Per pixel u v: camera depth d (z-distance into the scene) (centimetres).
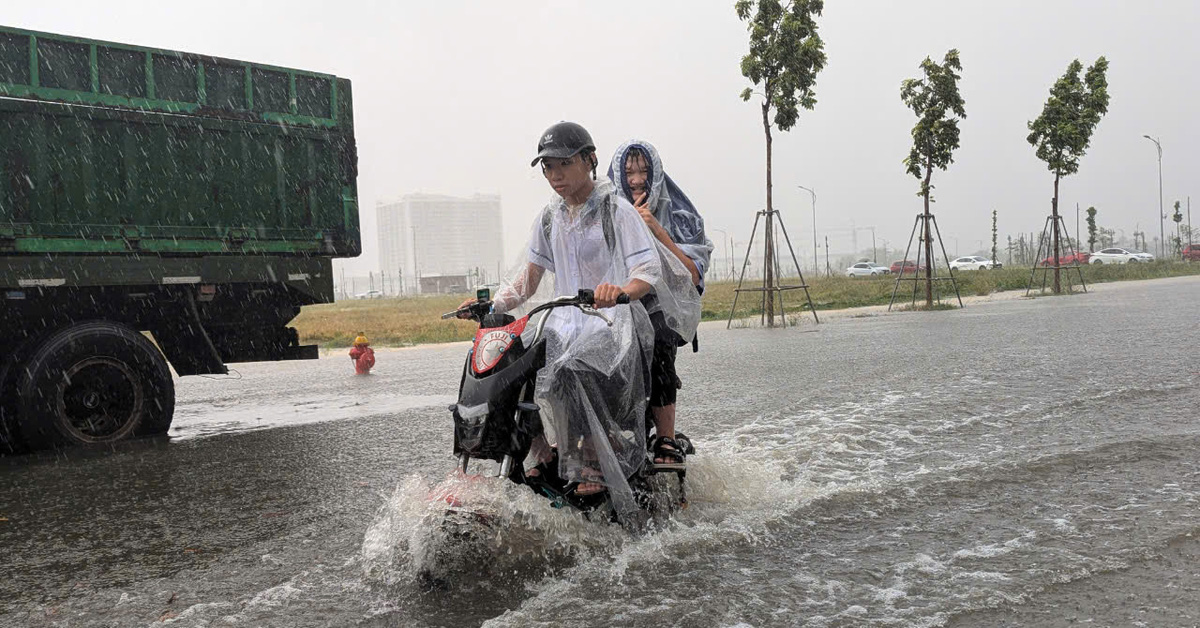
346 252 930
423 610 329
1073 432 604
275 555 410
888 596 327
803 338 1595
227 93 847
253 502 520
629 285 402
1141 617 300
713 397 865
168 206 802
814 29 2050
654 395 453
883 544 388
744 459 555
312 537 438
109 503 532
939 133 2544
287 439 746
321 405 988
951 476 498
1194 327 1366
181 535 453
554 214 434
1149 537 380
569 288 430
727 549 386
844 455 568
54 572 399
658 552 382
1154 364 934
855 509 443
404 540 395
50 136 737
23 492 571
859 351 1266
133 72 789
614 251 419
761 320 2192
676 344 451
